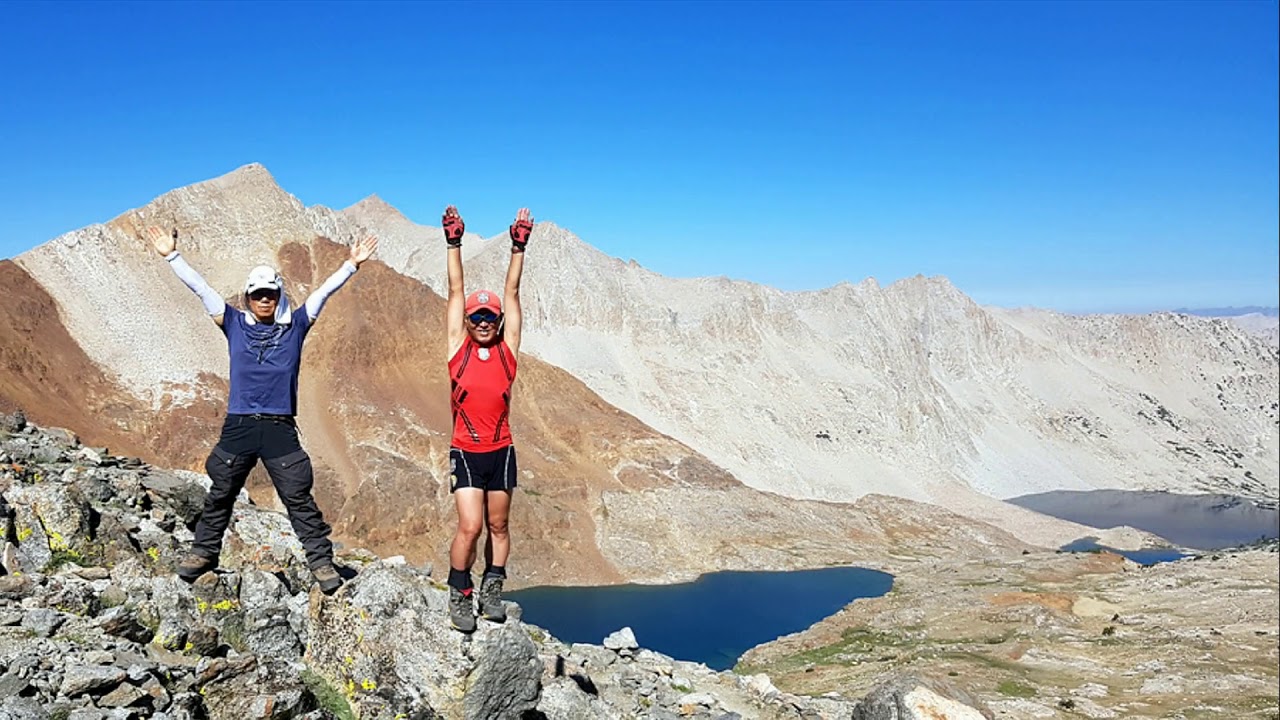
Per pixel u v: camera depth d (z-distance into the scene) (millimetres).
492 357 9414
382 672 9922
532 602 104625
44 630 8961
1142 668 56406
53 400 114438
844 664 64875
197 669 9227
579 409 160750
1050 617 75062
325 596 10742
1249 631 65438
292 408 10492
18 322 120375
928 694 11812
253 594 11133
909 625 78625
